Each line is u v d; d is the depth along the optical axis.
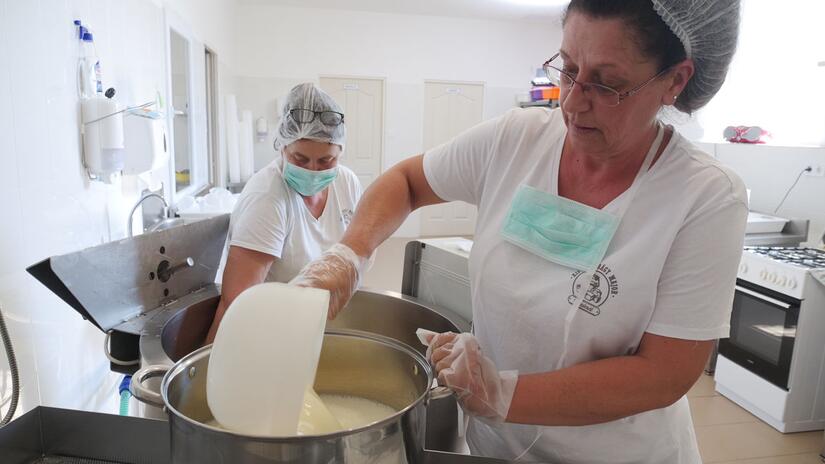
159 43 2.38
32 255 1.17
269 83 5.84
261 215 1.33
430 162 1.01
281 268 1.47
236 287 1.27
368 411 0.88
